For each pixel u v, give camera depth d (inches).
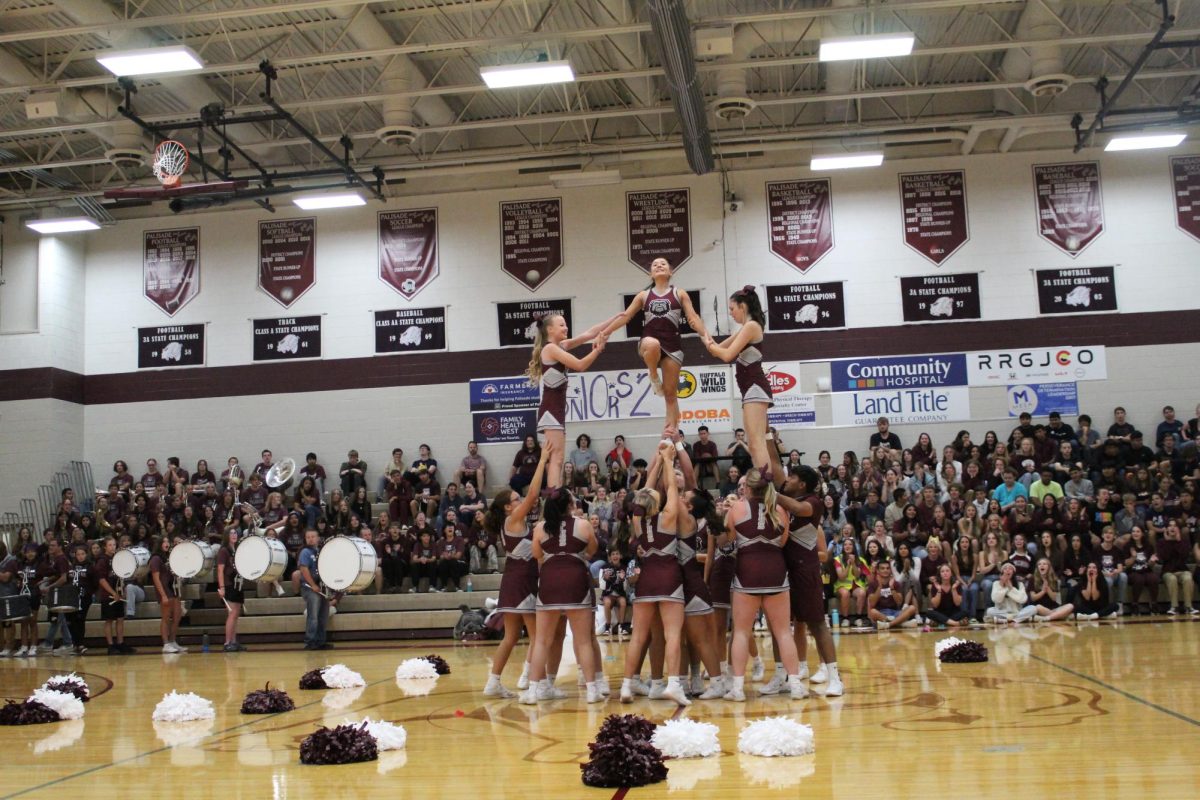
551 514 408.2
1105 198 969.5
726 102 834.2
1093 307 959.0
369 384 1023.0
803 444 967.6
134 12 757.3
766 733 293.4
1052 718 331.6
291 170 1042.1
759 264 993.5
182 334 1049.5
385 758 306.2
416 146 1020.5
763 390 433.4
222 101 910.4
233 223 1058.1
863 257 984.9
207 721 398.9
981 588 753.0
